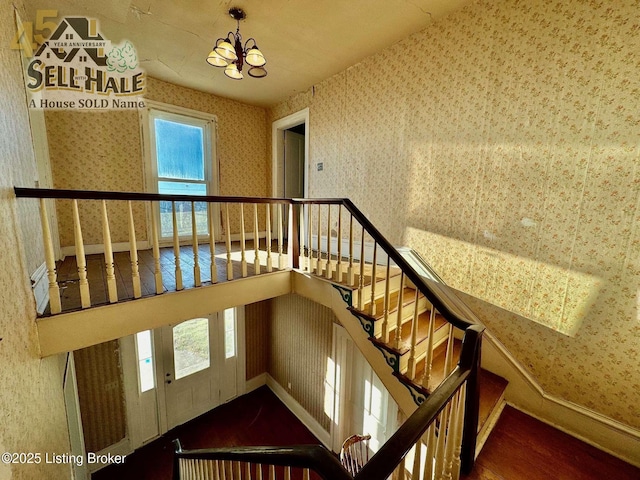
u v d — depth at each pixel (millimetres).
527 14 1776
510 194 1924
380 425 3027
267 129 4512
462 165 2166
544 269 1808
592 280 1634
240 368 4430
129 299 1794
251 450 966
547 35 1707
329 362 3559
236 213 4340
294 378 4176
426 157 2400
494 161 1988
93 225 3242
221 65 2057
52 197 1465
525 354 1930
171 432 3711
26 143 1947
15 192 1342
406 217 2596
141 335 3459
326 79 3326
